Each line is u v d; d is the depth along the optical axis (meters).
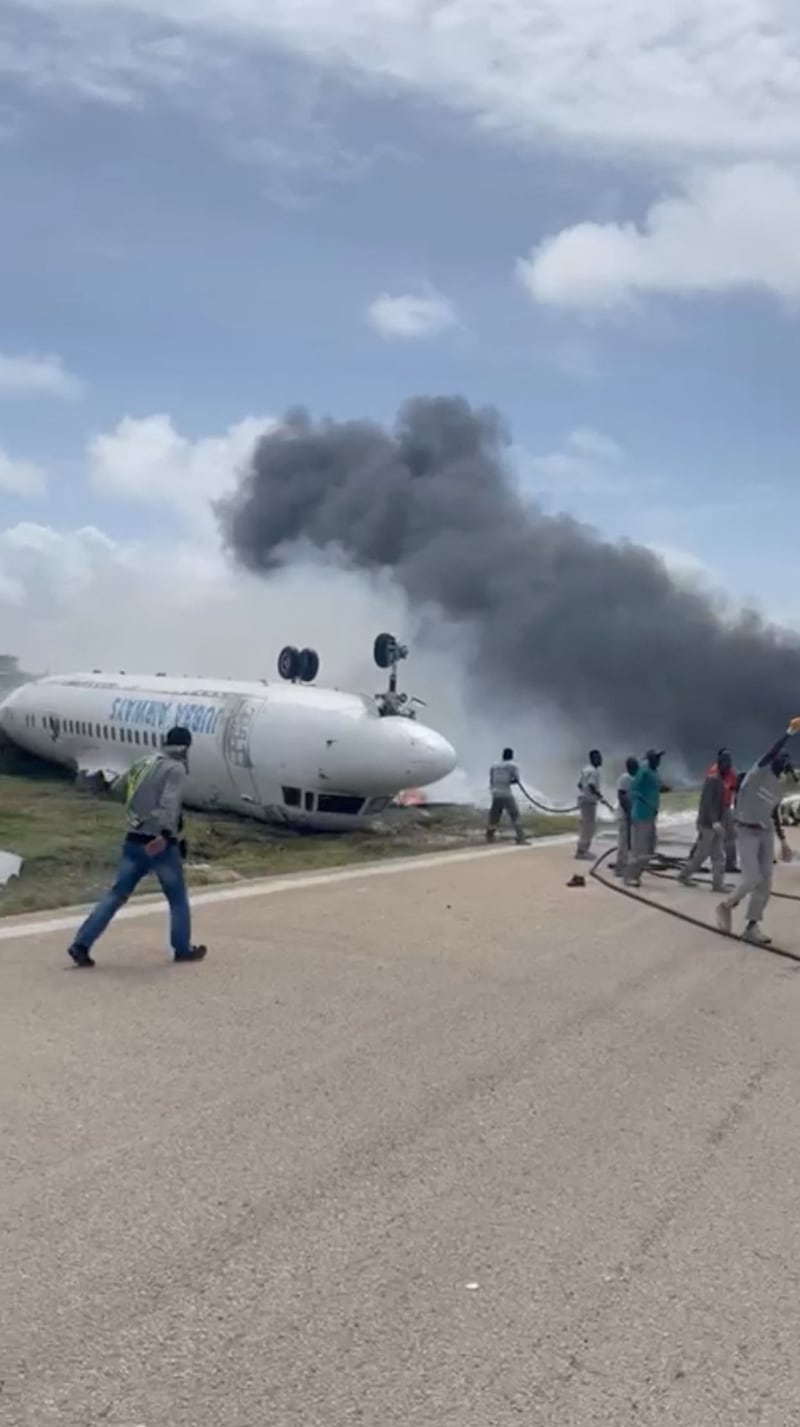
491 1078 6.75
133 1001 7.99
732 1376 3.81
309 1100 6.24
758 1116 6.30
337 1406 3.57
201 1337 3.93
